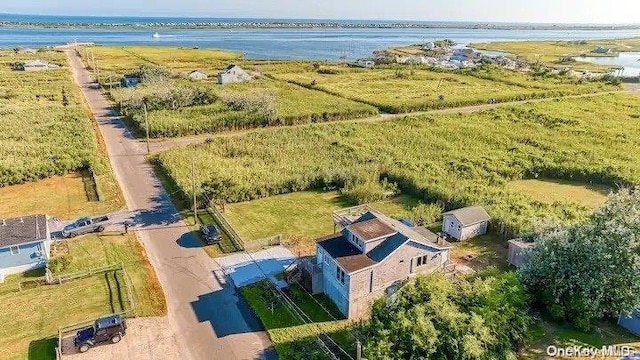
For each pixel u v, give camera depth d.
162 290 35.41
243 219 47.12
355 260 32.41
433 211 47.72
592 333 30.80
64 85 114.19
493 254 41.19
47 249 38.72
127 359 28.48
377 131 80.50
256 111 83.81
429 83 134.00
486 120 90.31
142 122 77.69
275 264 39.06
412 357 25.53
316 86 122.06
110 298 34.31
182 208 49.34
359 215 43.50
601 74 164.75
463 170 61.12
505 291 30.02
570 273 31.16
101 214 47.69
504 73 151.50
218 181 51.69
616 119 92.50
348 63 175.38
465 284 30.20
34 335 30.41
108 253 40.22
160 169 60.44
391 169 58.53
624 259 29.94
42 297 34.38
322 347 29.62
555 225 37.69
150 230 44.56
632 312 30.14
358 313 32.78
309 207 50.34
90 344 29.06
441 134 79.62
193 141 72.81
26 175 55.94
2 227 38.69
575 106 104.44
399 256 33.34
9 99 96.88
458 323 26.73
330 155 65.88
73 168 59.44
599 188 57.91
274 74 143.62
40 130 74.56
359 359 26.69
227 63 163.00
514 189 57.00
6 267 37.16
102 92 110.88
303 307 33.88
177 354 29.06
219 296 34.88
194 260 39.56
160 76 116.81
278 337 30.66
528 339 29.38
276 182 53.41
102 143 71.38
